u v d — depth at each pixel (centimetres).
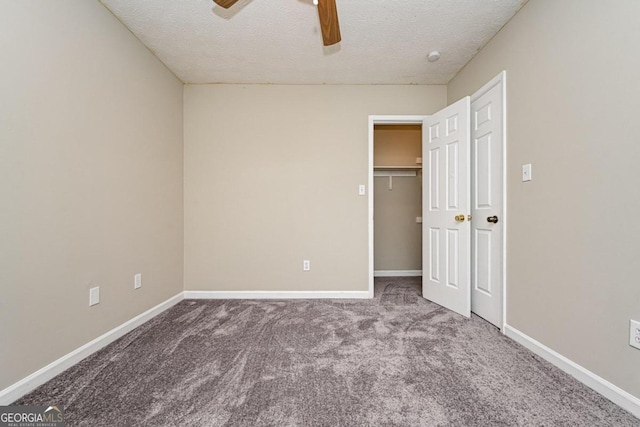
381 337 189
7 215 123
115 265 188
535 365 152
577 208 139
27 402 123
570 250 143
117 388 133
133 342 182
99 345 172
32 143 133
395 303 264
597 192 129
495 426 109
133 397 126
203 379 141
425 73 265
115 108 188
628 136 115
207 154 285
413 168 394
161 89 244
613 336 122
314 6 178
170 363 156
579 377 137
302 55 235
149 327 207
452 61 244
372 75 269
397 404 122
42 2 137
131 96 205
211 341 183
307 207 286
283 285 286
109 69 183
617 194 120
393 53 232
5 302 122
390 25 196
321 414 116
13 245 125
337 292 284
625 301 117
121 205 194
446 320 219
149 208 227
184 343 181
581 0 136
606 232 125
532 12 168
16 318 126
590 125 132
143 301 218
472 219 235
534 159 167
